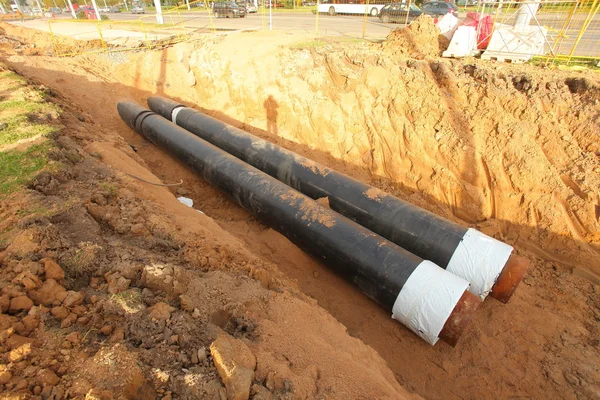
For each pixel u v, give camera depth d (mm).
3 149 7344
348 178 8562
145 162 11453
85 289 4270
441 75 10859
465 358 6273
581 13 15328
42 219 5227
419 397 4809
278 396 3477
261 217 8219
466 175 9820
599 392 5836
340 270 6723
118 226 5738
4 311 3582
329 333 4836
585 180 8531
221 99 15023
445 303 5309
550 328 6891
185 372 3447
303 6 40094
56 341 3436
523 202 9062
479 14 13367
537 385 5992
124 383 3129
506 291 6133
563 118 9297
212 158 9516
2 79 11383
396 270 5914
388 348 6250
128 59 16500
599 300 7449
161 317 3906
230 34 17547
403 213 7344
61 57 15977
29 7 56906
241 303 4660
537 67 11266
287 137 13172
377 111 11523
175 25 22828
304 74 13070
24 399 2842
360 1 27672
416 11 22734
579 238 8336
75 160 7633
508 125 9594
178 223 6547
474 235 6578
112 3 57062
